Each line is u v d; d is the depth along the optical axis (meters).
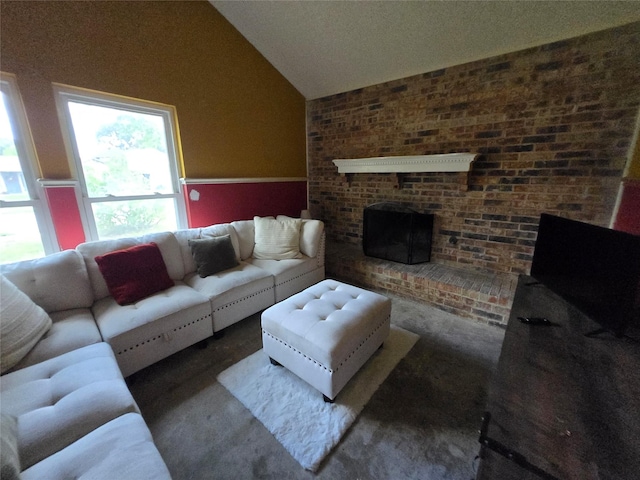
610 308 1.13
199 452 1.22
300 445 1.24
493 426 0.77
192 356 1.87
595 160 2.02
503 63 2.27
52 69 1.87
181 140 2.60
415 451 1.21
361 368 1.72
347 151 3.47
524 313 1.39
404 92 2.85
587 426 0.76
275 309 1.70
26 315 1.36
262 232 2.81
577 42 1.97
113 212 2.33
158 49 2.35
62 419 0.93
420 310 2.46
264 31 2.84
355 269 3.02
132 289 1.81
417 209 2.97
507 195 2.41
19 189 1.89
